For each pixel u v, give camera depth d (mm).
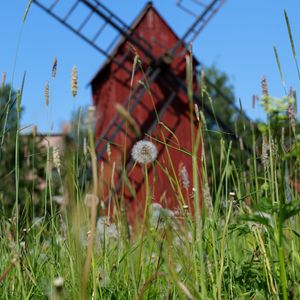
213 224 2762
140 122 18719
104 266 3029
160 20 19812
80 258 2275
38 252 3369
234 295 2832
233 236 3453
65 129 1296
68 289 2785
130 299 2738
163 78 19141
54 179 3443
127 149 16438
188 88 1956
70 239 2715
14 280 2961
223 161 3350
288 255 2645
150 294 2852
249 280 2941
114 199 3617
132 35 19406
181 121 19188
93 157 1490
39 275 3119
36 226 3896
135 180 14406
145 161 2547
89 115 1472
